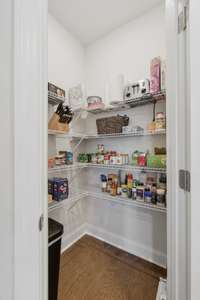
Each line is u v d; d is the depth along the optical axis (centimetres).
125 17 166
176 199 75
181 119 72
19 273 62
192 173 58
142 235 167
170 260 80
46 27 65
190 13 58
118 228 183
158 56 143
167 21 79
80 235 201
